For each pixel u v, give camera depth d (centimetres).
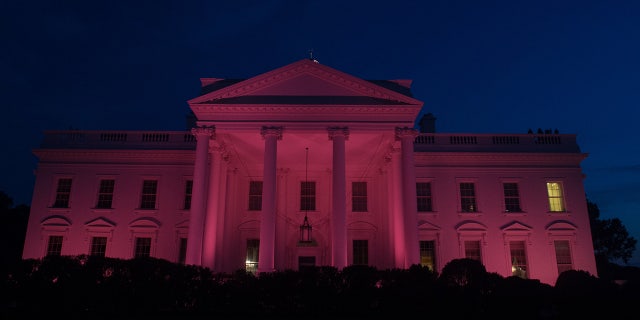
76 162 3250
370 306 1909
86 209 3167
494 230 3145
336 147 2486
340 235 2361
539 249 3103
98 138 3319
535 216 3162
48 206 3161
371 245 3322
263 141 2842
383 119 2547
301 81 2602
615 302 1944
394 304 1900
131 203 3191
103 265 1803
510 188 3241
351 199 3409
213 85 2744
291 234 3353
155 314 1794
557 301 1956
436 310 1866
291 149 3047
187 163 3262
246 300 1909
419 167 3247
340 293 1920
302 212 3388
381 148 3006
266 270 2302
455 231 3148
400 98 2553
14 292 1677
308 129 2520
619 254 4709
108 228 3127
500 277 2022
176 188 3225
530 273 3056
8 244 4191
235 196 3356
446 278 1972
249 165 3422
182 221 3164
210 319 1753
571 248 3112
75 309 1722
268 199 2408
